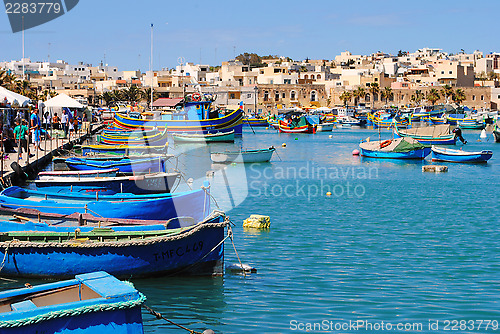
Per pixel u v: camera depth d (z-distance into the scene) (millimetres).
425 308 14273
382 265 17953
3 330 8938
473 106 170500
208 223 15867
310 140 87000
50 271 15031
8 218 16922
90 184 26062
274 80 161125
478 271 17438
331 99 160875
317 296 14945
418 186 37219
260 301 14492
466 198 32188
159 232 15539
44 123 50406
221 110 115625
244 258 18531
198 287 15383
